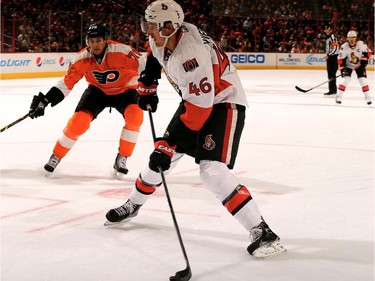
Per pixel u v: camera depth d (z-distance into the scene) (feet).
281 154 20.62
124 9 80.38
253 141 23.43
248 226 10.41
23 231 11.79
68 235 11.55
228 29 81.35
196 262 10.09
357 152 21.17
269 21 81.30
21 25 60.39
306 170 17.98
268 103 38.73
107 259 10.19
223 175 10.37
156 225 12.26
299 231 11.89
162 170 10.41
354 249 10.79
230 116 10.46
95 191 15.38
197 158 10.52
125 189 15.70
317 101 40.47
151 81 11.80
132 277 9.37
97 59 16.44
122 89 17.08
